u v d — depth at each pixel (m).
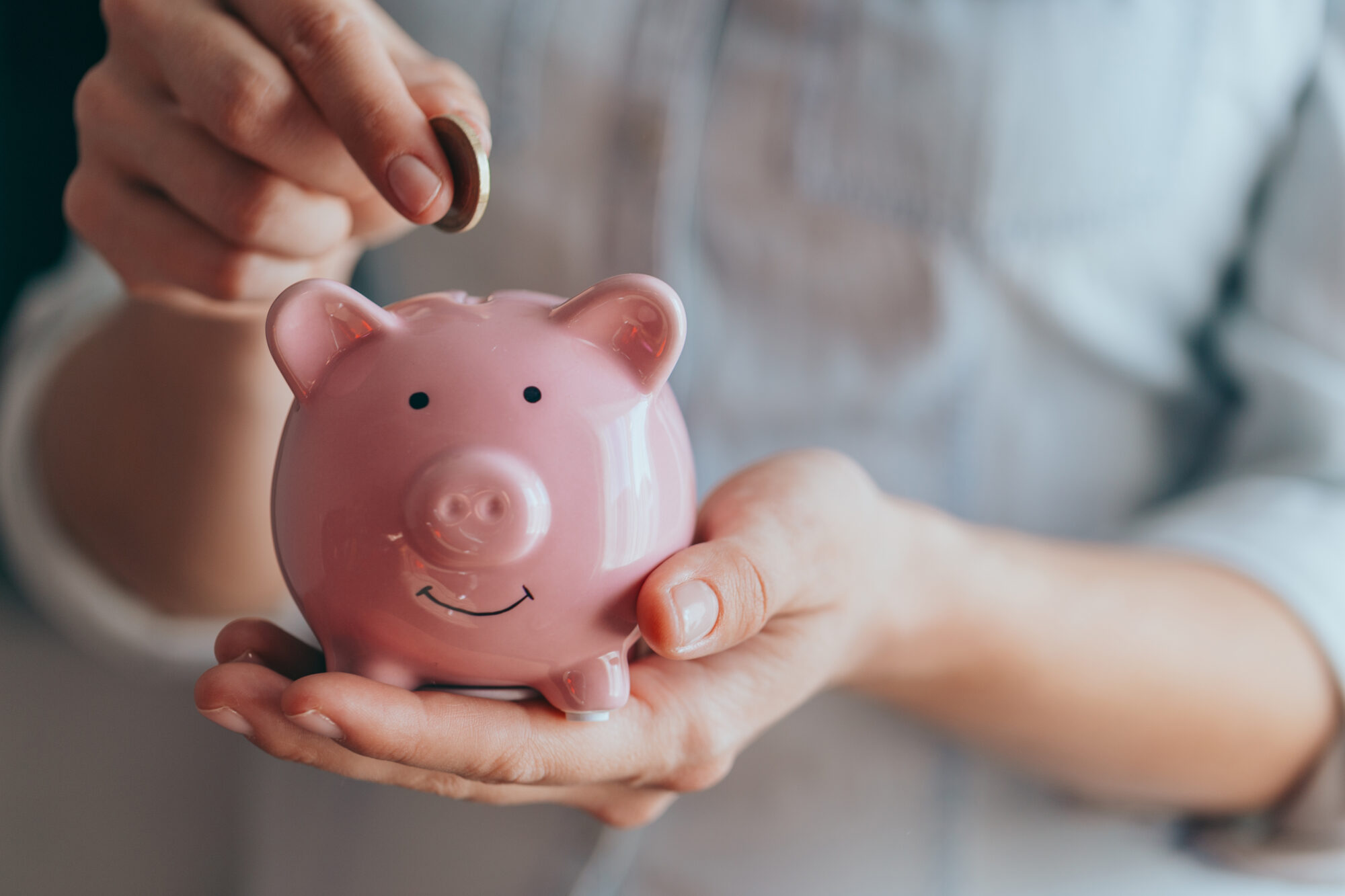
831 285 1.04
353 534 0.52
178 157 0.64
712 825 1.02
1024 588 0.83
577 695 0.55
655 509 0.55
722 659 0.63
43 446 1.06
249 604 1.07
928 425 1.07
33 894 1.60
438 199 0.58
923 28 0.98
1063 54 0.97
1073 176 0.99
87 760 1.87
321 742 0.51
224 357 0.89
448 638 0.53
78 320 1.10
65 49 2.15
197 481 0.95
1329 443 1.00
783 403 1.06
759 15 1.03
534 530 0.51
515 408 0.52
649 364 0.55
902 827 1.01
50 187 2.21
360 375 0.54
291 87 0.60
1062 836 1.01
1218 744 0.90
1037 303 1.03
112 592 1.07
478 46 1.05
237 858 1.66
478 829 1.04
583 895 1.01
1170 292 1.08
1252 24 1.01
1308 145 1.05
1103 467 1.11
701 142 1.04
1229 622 0.91
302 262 0.70
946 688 0.85
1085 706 0.86
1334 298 1.02
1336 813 0.92
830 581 0.63
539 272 1.08
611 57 1.03
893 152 1.01
